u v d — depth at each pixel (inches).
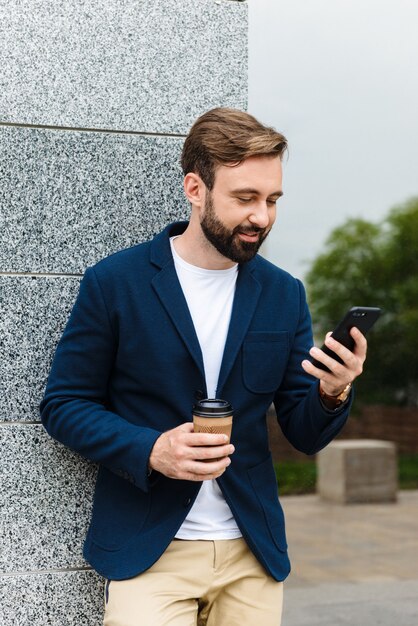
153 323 82.4
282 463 312.3
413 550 255.1
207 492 83.3
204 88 103.1
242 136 76.9
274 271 89.2
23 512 96.9
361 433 329.1
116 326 83.1
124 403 84.5
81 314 84.0
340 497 319.6
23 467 97.0
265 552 84.0
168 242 85.6
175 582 81.7
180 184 102.3
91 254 99.4
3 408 96.6
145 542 81.0
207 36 103.2
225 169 77.7
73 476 98.3
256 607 84.7
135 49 100.8
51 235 98.2
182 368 82.3
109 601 81.4
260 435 85.7
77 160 99.0
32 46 97.7
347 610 197.3
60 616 97.9
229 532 84.1
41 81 98.0
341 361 78.4
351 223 255.0
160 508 81.8
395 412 323.0
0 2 96.7
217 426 74.4
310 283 272.5
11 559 96.6
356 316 74.7
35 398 97.5
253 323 85.4
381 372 321.4
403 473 323.3
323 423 82.2
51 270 98.2
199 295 85.0
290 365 88.4
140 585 80.6
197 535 83.2
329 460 319.6
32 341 97.5
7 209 96.9
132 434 78.8
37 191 97.8
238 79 104.4
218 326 84.8
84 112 99.2
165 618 79.0
